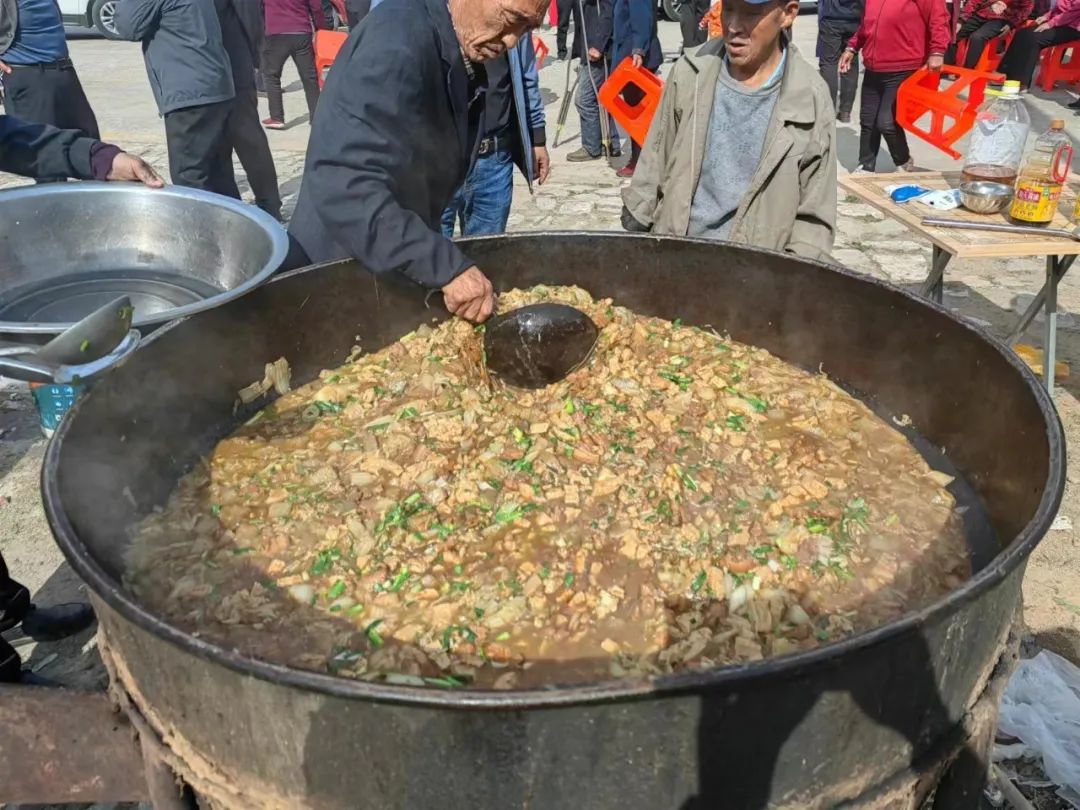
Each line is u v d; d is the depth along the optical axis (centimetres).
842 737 120
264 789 125
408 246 220
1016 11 955
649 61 737
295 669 108
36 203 223
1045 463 160
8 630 288
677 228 319
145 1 504
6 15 563
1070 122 889
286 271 255
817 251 300
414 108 226
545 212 680
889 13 664
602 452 199
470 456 200
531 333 217
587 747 112
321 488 195
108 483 172
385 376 239
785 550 172
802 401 226
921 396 215
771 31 284
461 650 150
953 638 124
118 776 156
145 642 125
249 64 584
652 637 153
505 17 222
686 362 243
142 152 826
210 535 182
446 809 117
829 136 297
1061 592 300
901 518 187
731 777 117
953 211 376
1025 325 411
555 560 169
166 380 194
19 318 206
